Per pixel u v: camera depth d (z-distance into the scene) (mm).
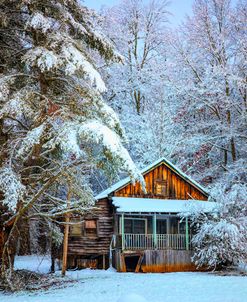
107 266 24609
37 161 16406
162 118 32812
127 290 15531
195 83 33562
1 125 16719
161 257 23844
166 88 34438
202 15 32594
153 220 24531
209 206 23938
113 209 24891
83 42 16859
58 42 14445
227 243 21922
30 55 13969
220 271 22766
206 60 33156
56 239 18578
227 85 31234
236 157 32875
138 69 35750
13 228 15281
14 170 15266
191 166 32688
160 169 26703
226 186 25672
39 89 16750
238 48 31062
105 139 13078
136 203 24531
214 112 32594
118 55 16828
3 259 15430
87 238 24781
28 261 29297
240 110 31141
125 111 35062
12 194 13531
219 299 12844
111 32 34188
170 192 26594
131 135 32844
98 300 13328
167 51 35469
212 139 32750
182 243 24812
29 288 16344
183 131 33875
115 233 24234
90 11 16812
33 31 15812
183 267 24141
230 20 32188
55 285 17297
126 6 37281
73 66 13914
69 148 12758
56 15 15500
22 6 15602
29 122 17297
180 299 13133
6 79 14344
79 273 22391
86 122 13344
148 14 37125
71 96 15492
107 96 34781
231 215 23094
